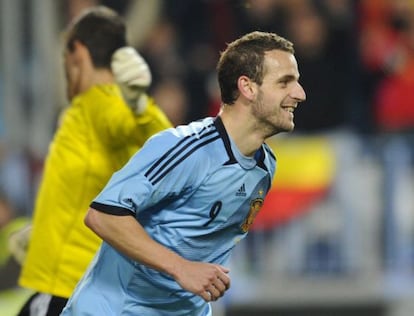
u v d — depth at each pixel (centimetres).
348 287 3131
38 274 1755
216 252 1480
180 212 1423
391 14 3434
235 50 1405
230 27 3259
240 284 3108
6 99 3228
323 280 3130
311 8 3222
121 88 1655
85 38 1773
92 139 1736
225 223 1442
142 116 1678
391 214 3158
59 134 1786
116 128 1684
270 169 1457
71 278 1736
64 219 1744
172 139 1388
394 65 3297
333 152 3156
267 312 3133
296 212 3133
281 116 1398
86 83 1777
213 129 1409
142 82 1641
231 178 1405
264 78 1388
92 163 1731
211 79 3244
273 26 3219
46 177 1778
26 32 3256
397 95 3281
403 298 3123
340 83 3212
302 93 1402
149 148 1387
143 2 3312
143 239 1372
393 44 3328
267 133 1411
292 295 3117
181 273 1358
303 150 3150
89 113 1739
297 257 3136
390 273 3148
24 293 2462
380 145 3188
